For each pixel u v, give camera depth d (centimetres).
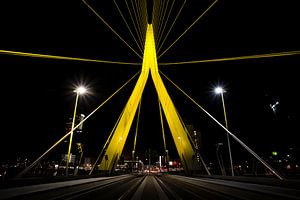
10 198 800
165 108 4191
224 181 1664
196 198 945
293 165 4347
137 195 1038
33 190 969
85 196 992
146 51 4619
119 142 3962
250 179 1281
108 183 1891
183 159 3747
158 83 4375
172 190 1283
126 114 4156
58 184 1273
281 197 898
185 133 3828
